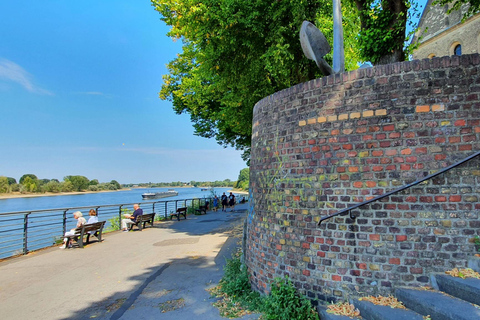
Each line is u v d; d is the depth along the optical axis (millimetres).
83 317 4328
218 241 9867
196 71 12227
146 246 9406
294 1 7699
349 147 3605
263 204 4543
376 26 6000
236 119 11648
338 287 3527
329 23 8656
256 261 4652
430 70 3312
